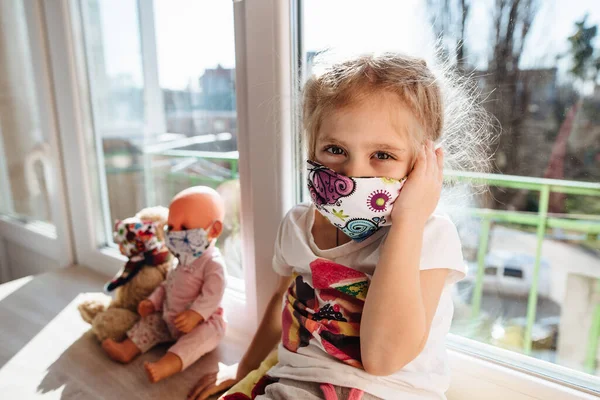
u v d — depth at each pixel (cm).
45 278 124
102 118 126
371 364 52
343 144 52
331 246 64
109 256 123
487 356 68
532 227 105
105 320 88
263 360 74
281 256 71
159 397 73
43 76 122
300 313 61
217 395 73
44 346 89
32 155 144
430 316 53
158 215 97
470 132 69
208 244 84
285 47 75
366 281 58
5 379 78
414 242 51
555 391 60
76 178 126
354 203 52
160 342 89
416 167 52
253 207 85
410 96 51
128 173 135
